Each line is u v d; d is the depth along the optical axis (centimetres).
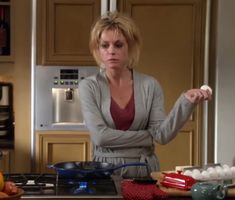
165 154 368
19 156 364
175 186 167
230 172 177
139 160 206
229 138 367
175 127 203
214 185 152
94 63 366
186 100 198
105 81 213
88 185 170
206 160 367
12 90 403
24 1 362
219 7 362
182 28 365
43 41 361
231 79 365
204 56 364
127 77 215
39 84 363
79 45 365
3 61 372
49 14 361
